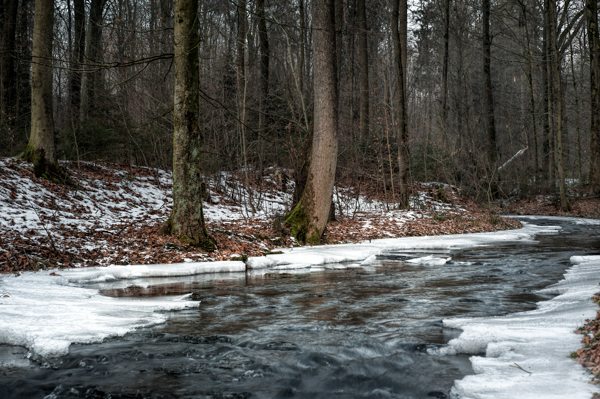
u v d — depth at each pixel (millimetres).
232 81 23719
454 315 6574
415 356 4891
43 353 4957
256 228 16375
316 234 15609
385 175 28359
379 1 36250
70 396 4020
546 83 37281
